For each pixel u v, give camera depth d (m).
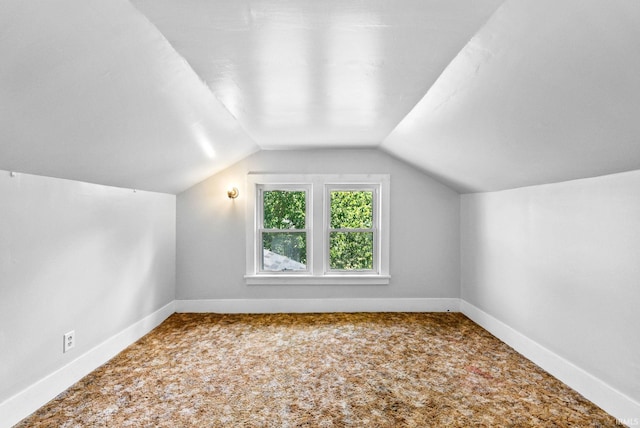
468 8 1.33
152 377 2.65
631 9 1.04
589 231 2.34
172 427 2.04
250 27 1.49
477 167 3.17
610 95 1.45
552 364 2.69
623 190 2.08
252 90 2.25
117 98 1.84
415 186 4.39
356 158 4.38
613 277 2.15
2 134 1.64
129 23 1.39
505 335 3.35
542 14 1.24
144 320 3.58
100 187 2.88
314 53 1.74
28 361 2.17
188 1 1.28
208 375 2.69
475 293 4.01
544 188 2.81
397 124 3.12
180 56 1.76
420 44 1.63
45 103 1.58
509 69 1.64
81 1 1.17
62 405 2.26
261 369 2.79
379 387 2.51
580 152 2.04
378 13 1.39
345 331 3.66
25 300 2.14
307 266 4.46
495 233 3.57
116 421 2.09
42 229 2.27
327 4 1.32
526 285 3.05
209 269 4.37
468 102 2.16
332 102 2.51
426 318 4.12
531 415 2.17
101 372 2.73
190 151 3.18
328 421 2.11
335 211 4.45
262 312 4.36
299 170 4.37
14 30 1.16
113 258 3.06
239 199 4.37
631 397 2.04
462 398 2.36
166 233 4.10
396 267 4.41
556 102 1.69
